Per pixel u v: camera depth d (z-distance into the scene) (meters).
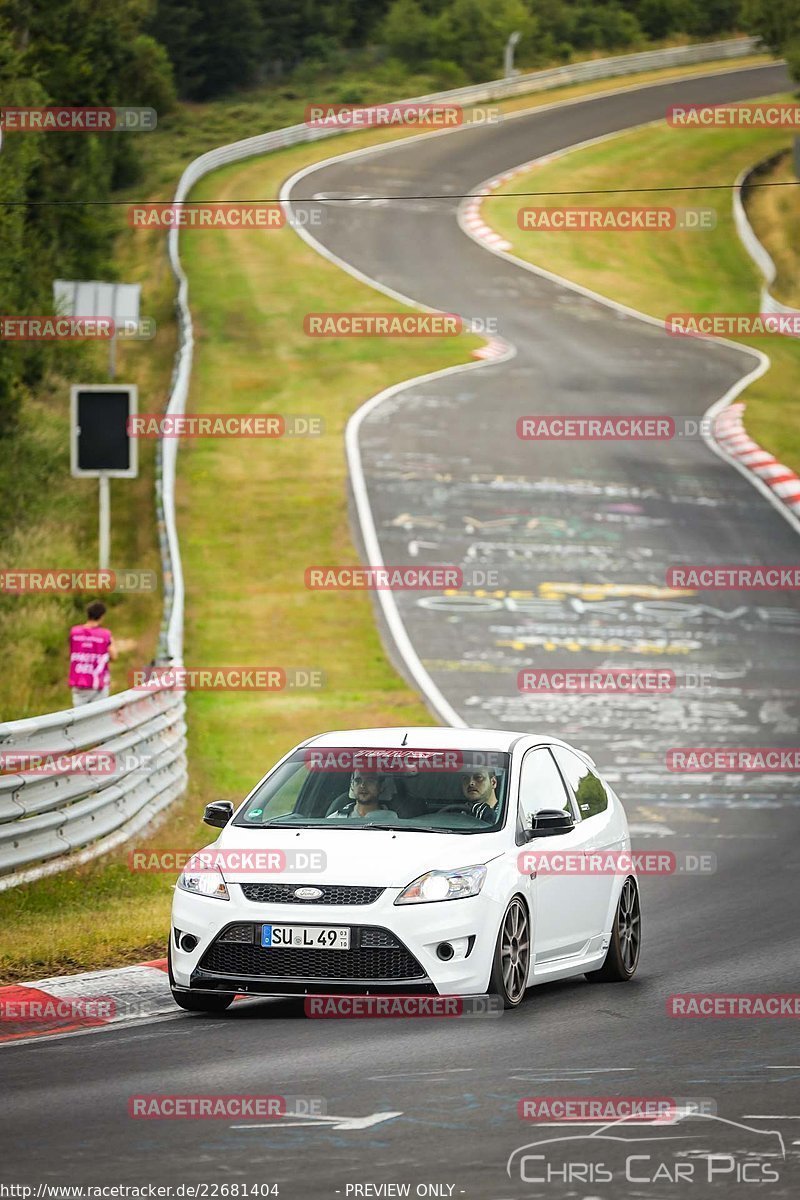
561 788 35.62
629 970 36.31
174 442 121.62
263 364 159.12
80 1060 26.98
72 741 46.97
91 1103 23.91
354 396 148.12
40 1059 27.09
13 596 92.69
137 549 104.81
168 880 46.50
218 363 158.88
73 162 189.62
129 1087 24.92
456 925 30.42
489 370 159.00
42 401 140.00
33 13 187.50
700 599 100.00
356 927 30.12
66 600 92.50
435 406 145.12
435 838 31.89
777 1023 30.38
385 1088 24.84
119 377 151.12
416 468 126.25
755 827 58.19
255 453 129.25
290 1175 20.36
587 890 34.75
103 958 36.12
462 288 194.12
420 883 30.53
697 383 157.88
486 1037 28.84
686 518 116.94
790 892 46.97
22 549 101.12
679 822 58.97
